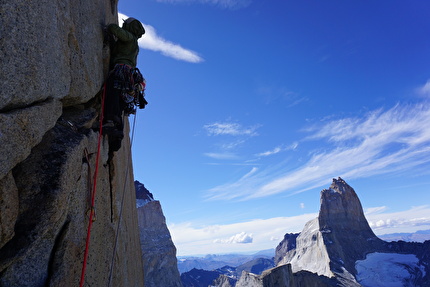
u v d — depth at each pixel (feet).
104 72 21.67
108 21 24.17
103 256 20.03
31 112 12.16
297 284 544.62
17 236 12.08
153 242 575.38
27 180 13.05
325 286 548.31
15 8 11.27
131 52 23.26
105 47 22.09
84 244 16.37
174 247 591.37
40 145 14.28
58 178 13.60
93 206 17.13
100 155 20.84
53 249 13.64
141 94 24.41
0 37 10.54
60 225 13.85
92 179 18.58
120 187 27.68
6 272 11.50
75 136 16.71
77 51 17.08
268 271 477.77
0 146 10.52
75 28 17.07
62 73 14.69
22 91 11.58
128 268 29.53
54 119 14.12
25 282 12.00
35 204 12.80
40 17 12.85
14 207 11.81
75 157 15.28
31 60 12.06
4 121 10.71
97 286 18.33
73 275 14.79
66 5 15.75
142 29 24.66
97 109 21.30
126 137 36.65
